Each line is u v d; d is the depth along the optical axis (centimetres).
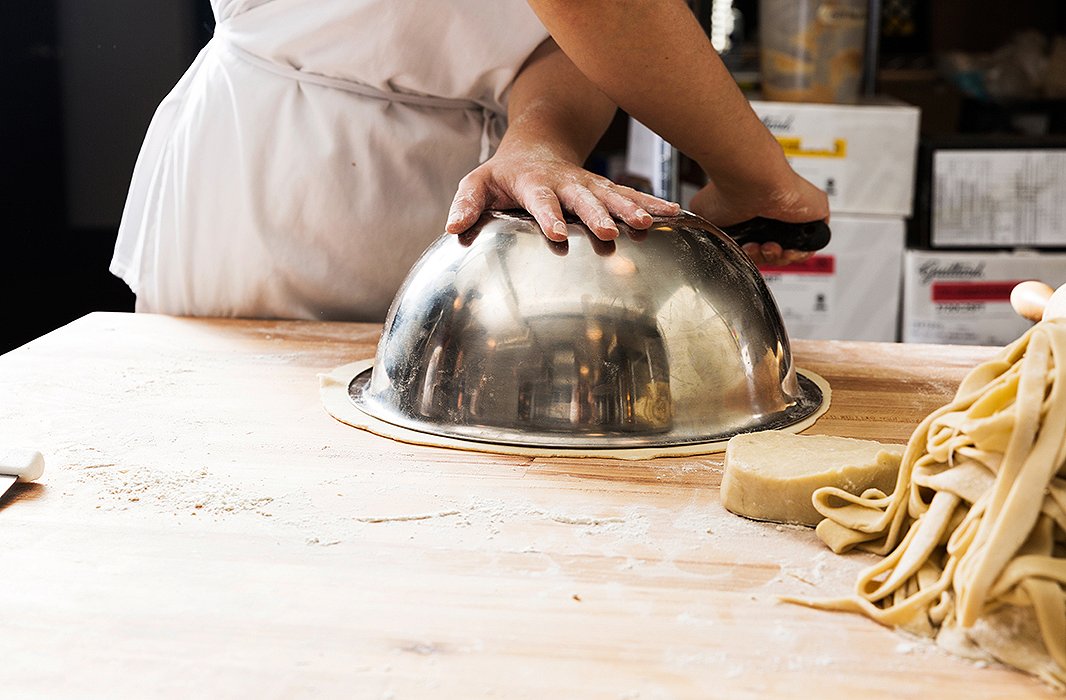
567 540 64
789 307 174
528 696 49
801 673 51
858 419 87
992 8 214
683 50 82
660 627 55
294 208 112
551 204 83
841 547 62
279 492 71
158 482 73
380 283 117
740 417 83
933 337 172
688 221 88
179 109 119
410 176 113
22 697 49
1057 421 53
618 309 80
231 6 110
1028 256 169
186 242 115
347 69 109
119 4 175
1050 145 168
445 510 68
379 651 52
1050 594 50
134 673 50
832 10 165
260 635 54
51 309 191
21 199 183
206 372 99
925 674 51
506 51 106
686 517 68
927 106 214
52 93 178
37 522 66
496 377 81
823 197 104
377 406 87
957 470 56
